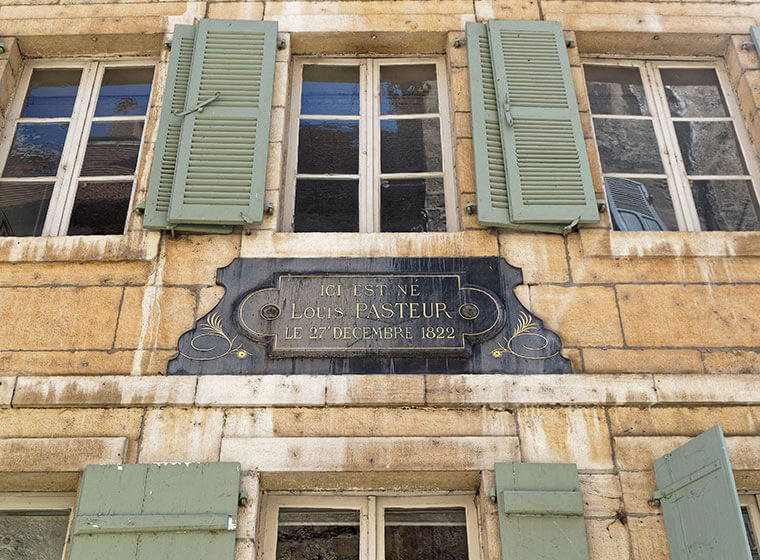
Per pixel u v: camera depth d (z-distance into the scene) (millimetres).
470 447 3785
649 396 3924
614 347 4090
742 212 4855
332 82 5289
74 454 3715
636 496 3695
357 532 3826
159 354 4012
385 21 5219
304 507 3867
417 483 3844
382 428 3830
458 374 3959
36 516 3830
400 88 5289
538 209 4398
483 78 4930
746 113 5137
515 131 4684
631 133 5172
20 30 5156
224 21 5051
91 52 5266
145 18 5191
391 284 4219
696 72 5328
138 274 4250
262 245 4344
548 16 5250
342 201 4836
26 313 4121
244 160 4547
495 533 3594
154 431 3807
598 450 3803
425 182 4910
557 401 3902
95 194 4809
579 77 5043
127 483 3582
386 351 4008
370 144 5051
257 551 3662
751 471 3758
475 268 4293
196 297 4188
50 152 4965
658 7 5309
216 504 3555
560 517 3580
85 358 3992
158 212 4379
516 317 4156
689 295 4254
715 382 3973
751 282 4309
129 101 5191
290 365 3977
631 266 4340
